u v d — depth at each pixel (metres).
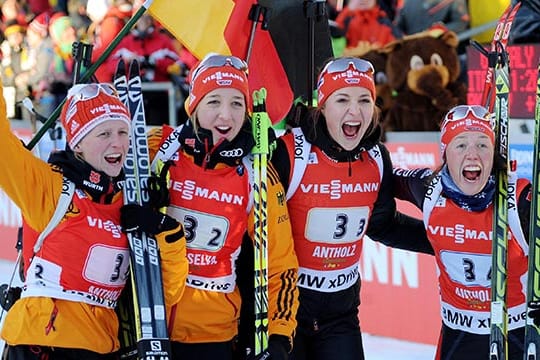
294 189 13.34
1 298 12.76
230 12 14.72
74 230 11.78
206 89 12.29
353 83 13.03
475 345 13.31
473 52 19.72
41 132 13.30
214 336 12.79
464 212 12.91
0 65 31.41
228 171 12.56
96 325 11.94
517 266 13.12
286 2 15.51
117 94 12.31
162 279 12.08
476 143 12.60
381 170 13.82
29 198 11.55
